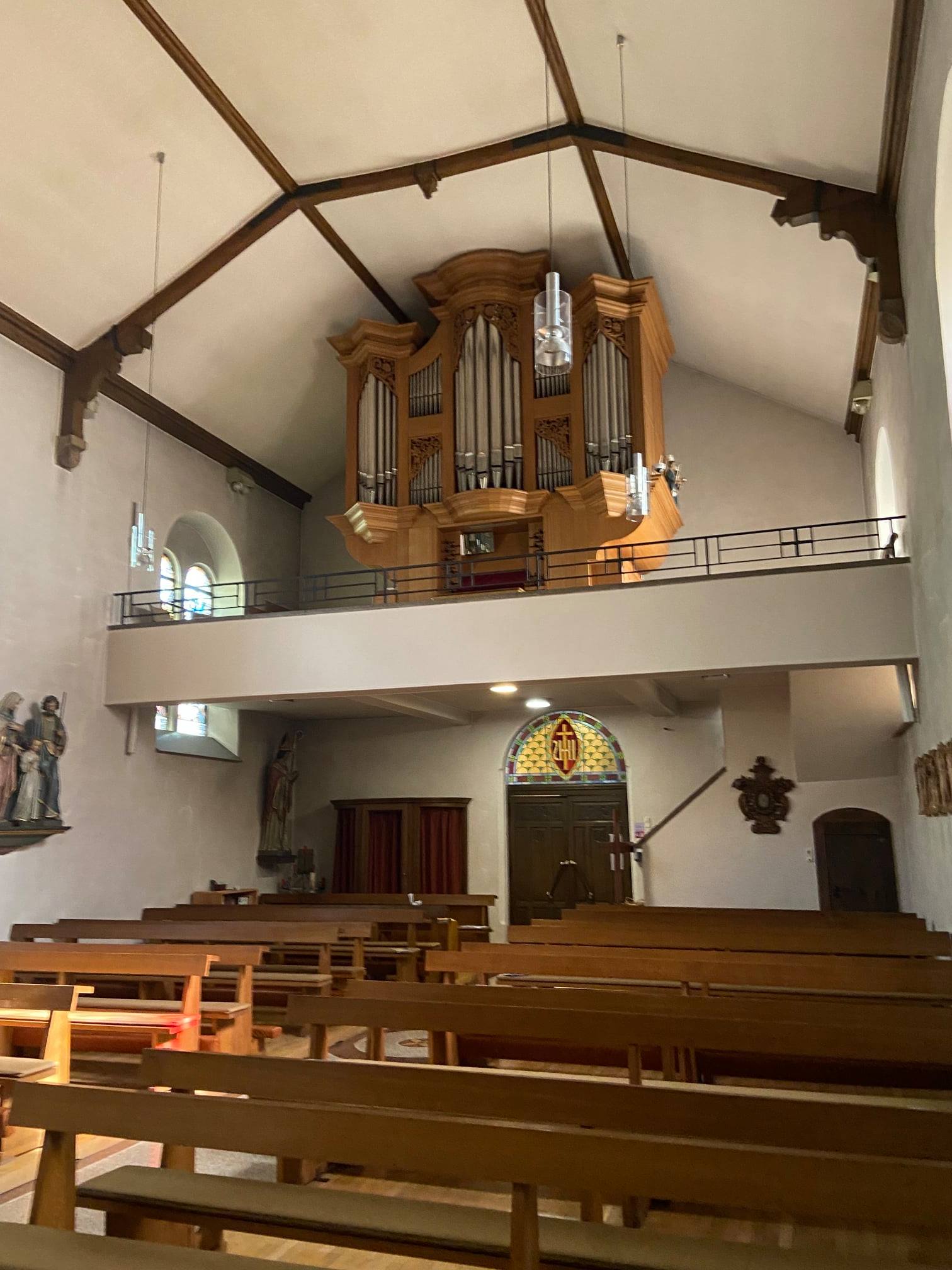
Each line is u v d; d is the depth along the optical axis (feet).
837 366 37.93
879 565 29.76
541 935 27.43
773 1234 13.82
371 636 34.96
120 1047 23.15
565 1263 8.95
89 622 37.81
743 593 30.96
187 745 43.80
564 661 32.50
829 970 19.53
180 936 29.22
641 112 30.22
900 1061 15.87
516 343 41.27
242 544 48.16
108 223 32.94
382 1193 15.10
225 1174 16.42
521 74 30.76
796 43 23.79
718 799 41.60
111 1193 10.55
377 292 42.78
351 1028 29.17
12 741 33.40
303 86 30.71
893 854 38.93
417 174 34.53
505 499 39.27
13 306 34.01
